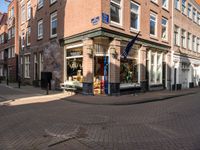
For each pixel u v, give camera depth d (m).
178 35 23.05
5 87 20.55
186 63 25.30
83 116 8.39
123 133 6.27
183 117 8.34
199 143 5.41
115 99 12.49
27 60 24.86
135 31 16.00
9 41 32.78
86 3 14.23
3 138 5.80
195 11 28.09
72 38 15.59
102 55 14.57
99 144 5.35
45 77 18.30
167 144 5.34
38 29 21.61
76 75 15.55
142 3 16.83
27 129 6.62
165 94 15.73
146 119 7.98
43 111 9.30
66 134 6.14
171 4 21.34
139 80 16.83
